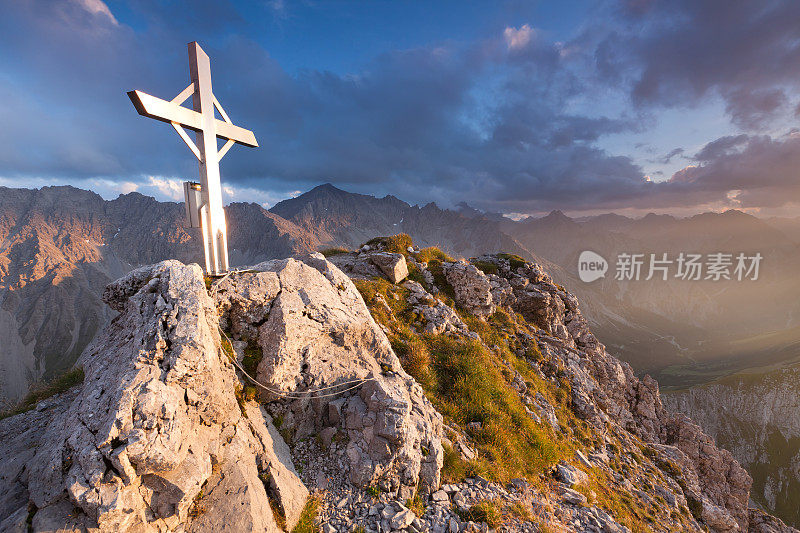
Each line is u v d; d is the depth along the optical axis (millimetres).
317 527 7973
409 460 9273
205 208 10797
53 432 7352
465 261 29766
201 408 7355
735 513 28391
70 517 5633
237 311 9828
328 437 9719
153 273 9680
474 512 9492
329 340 11172
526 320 30891
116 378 6930
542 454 13883
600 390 25375
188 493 6320
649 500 16125
